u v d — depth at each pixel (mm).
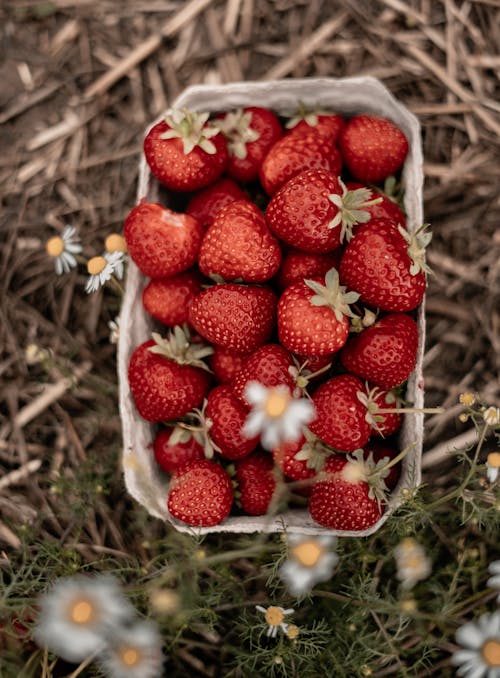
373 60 529
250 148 435
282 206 398
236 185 441
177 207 458
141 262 418
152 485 428
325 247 402
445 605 434
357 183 432
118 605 375
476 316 506
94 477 492
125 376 430
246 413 409
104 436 509
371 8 530
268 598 476
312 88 441
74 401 513
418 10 528
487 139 517
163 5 543
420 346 415
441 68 524
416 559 415
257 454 429
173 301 425
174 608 398
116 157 532
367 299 398
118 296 517
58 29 547
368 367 398
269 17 537
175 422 434
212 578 467
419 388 414
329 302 388
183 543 423
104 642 381
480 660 388
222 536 485
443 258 512
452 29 525
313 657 440
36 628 414
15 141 541
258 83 441
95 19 545
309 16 533
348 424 393
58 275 524
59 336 520
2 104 543
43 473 505
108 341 519
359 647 446
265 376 399
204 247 408
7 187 535
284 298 397
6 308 521
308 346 391
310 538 389
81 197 532
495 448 491
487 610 462
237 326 402
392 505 411
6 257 527
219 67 538
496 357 501
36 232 531
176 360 420
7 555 491
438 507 476
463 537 475
